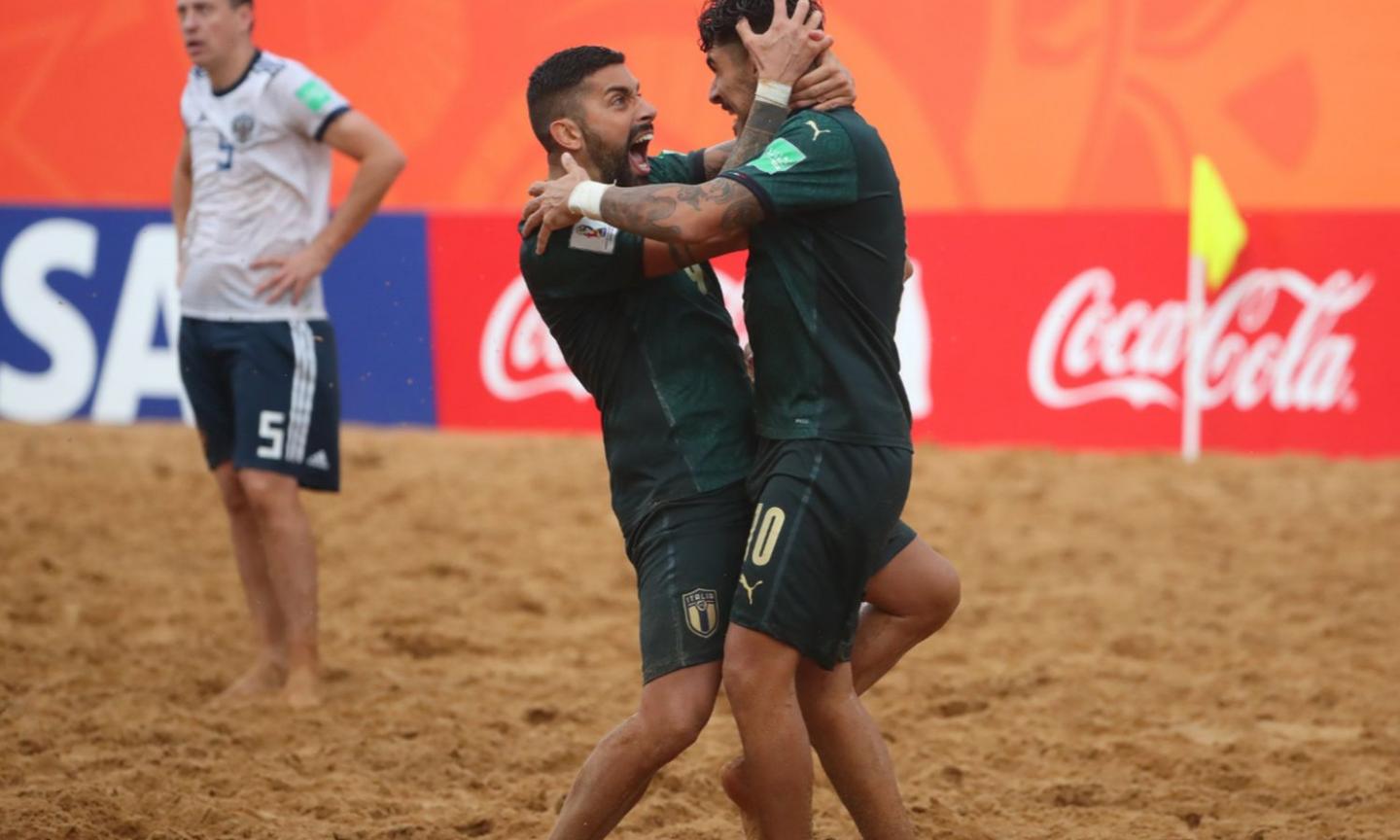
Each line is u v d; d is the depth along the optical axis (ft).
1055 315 131.75
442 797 57.52
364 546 100.01
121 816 52.70
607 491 115.85
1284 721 67.92
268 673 71.46
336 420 71.41
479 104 191.01
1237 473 121.29
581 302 45.75
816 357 43.04
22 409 139.03
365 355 137.39
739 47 44.80
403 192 192.85
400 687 72.02
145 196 194.80
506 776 60.08
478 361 136.87
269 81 68.90
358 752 62.34
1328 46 177.78
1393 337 127.34
